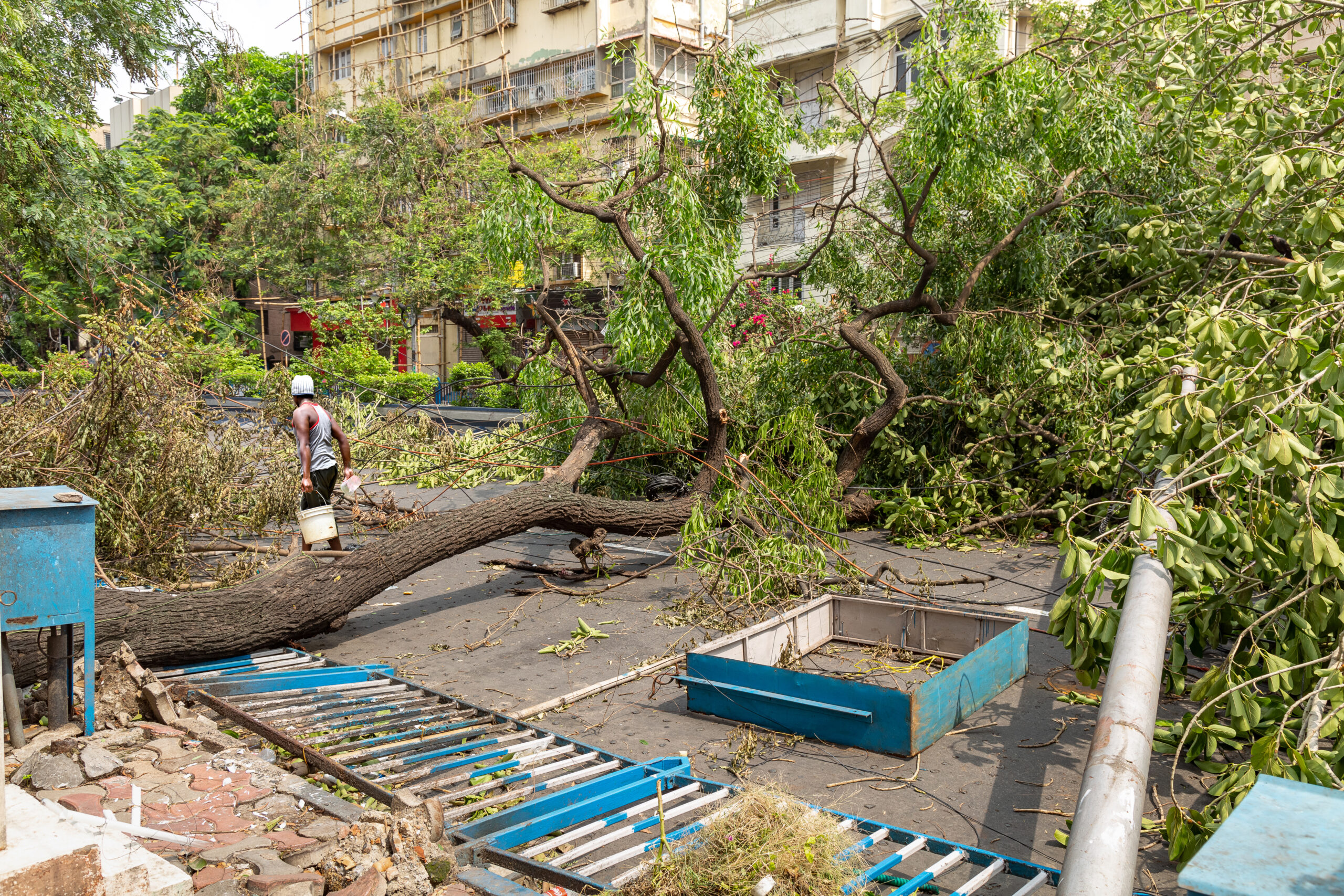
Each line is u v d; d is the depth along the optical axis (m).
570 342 9.77
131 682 4.74
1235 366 4.55
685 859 3.00
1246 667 4.20
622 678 5.96
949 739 4.94
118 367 7.54
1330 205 4.98
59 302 18.45
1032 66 8.93
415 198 27.28
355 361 24.30
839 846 3.09
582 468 8.88
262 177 32.25
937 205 10.73
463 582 8.74
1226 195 7.97
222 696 5.20
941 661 6.31
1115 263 9.95
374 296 27.19
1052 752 4.76
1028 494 10.10
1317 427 4.11
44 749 4.23
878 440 11.24
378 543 6.83
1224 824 1.19
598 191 9.90
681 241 8.99
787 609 6.96
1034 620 7.12
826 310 12.37
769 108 9.61
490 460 13.84
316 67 42.09
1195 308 7.00
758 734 5.07
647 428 9.99
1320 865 1.05
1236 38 6.93
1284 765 3.73
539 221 8.75
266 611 6.05
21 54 12.63
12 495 4.32
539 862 3.28
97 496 7.44
